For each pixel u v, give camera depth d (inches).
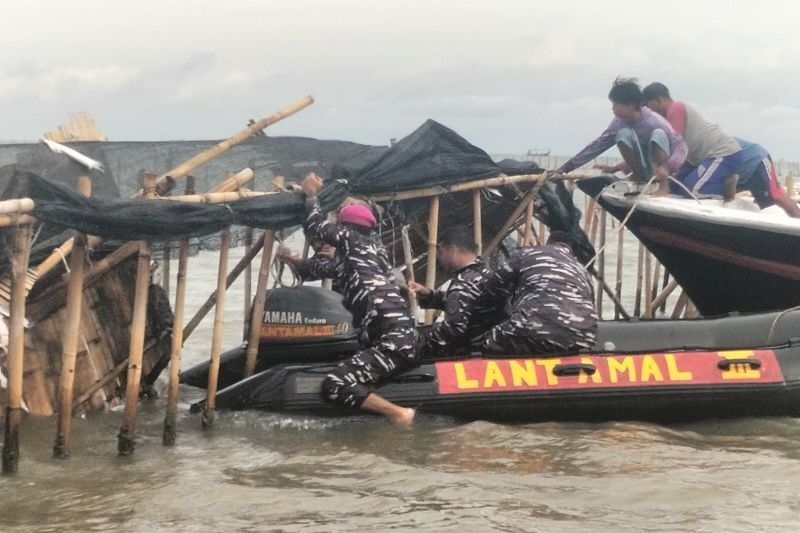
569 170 390.3
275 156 295.9
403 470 215.5
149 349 290.5
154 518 184.4
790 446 239.1
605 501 192.7
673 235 370.3
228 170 281.3
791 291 367.6
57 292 256.7
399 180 316.5
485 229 406.6
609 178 408.2
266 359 288.8
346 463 222.2
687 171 393.1
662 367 262.7
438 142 336.2
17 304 205.0
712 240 363.9
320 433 252.5
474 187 346.6
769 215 357.7
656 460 223.1
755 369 265.0
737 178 387.9
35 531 177.5
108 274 277.4
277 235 291.0
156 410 278.8
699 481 205.9
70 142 256.1
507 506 189.8
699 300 394.3
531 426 256.2
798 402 264.8
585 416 260.5
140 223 216.5
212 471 216.5
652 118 371.9
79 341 263.1
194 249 263.0
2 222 195.3
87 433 245.4
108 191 257.1
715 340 276.7
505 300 276.8
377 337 263.4
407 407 258.7
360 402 255.4
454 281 275.9
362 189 305.0
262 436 249.4
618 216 384.8
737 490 199.6
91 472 214.4
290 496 196.7
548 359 262.7
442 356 275.9
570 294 266.7
